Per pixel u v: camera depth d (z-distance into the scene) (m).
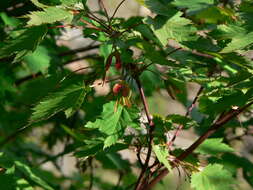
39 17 1.17
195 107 1.62
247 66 1.24
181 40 1.19
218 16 1.37
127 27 1.30
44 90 1.34
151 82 1.62
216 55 1.24
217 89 1.29
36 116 1.21
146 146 1.33
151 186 1.36
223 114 1.39
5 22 1.46
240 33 1.21
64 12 1.19
